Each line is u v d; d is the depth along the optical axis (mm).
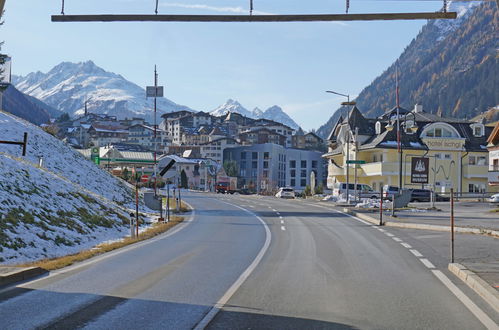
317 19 11750
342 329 6918
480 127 69375
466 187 66750
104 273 11719
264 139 195625
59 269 12344
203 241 19094
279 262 13547
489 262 12484
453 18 11531
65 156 44531
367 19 11719
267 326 7066
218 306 8328
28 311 7934
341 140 78000
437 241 17672
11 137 41625
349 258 14242
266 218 31219
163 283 10422
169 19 11836
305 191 74375
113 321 7328
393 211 29828
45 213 20391
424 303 8562
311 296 9148
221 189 94062
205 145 181000
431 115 74125
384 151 65875
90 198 27078
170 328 6969
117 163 102312
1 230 16156
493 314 7797
